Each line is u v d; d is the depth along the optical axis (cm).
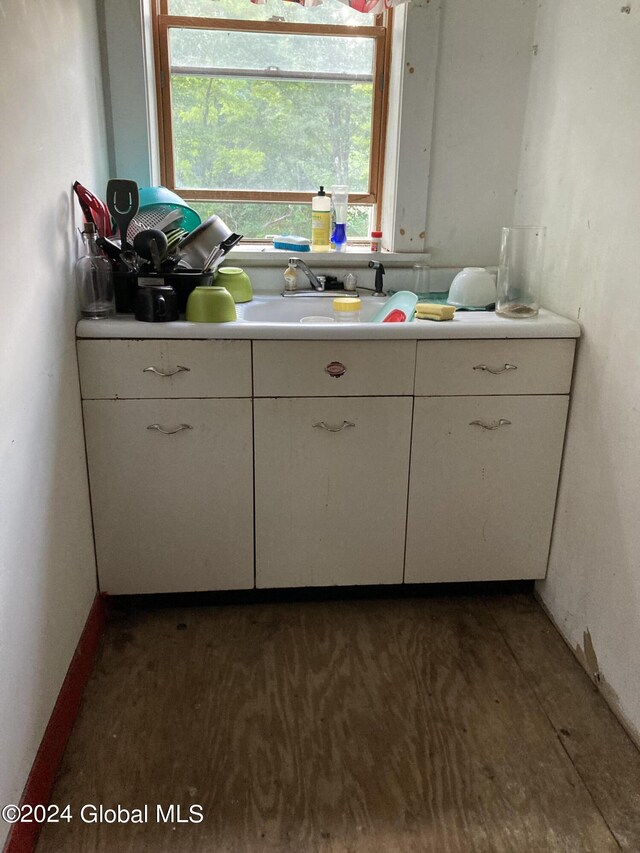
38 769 134
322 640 191
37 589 136
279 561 196
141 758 151
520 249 193
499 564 203
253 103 217
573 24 182
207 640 190
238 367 177
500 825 137
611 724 163
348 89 219
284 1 199
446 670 180
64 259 160
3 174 117
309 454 187
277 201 227
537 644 191
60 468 155
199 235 190
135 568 192
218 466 185
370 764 150
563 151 189
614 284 164
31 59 134
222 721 161
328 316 215
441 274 227
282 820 137
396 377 182
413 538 198
